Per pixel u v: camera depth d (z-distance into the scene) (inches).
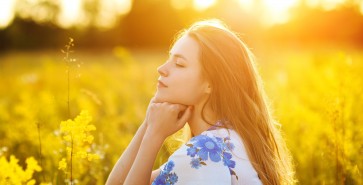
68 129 91.4
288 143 168.6
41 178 135.7
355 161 135.7
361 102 178.1
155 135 83.5
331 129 133.5
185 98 82.9
